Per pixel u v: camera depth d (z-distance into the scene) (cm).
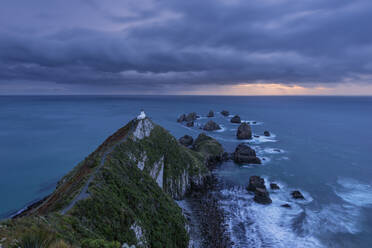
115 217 2786
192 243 3894
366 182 6662
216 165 8200
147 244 2988
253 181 6266
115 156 4422
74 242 1680
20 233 1407
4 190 6500
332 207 5216
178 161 6500
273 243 3984
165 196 4456
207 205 5322
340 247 3912
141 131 6159
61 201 2819
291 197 5719
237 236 4159
